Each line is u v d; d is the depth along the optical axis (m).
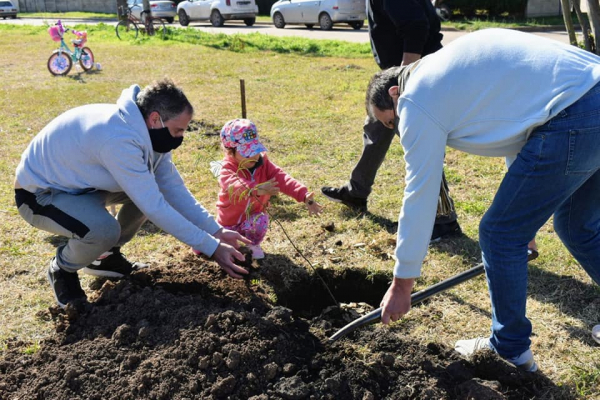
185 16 26.31
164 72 12.27
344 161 6.19
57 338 2.94
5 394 2.62
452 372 2.76
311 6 22.64
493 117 2.33
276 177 3.97
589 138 2.30
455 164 6.02
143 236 4.43
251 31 22.67
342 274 3.95
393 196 5.19
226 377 2.61
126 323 2.94
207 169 5.94
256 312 3.18
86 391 2.60
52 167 3.09
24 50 16.22
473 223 4.64
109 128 2.94
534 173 2.38
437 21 4.48
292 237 4.39
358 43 16.86
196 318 2.90
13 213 4.84
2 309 3.50
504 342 2.75
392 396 2.64
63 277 3.36
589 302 3.55
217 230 3.37
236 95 9.68
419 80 2.37
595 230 2.85
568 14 8.59
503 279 2.61
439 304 3.58
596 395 2.79
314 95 9.61
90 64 12.48
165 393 2.54
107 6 41.22
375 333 3.07
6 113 8.42
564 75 2.30
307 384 2.63
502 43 2.38
